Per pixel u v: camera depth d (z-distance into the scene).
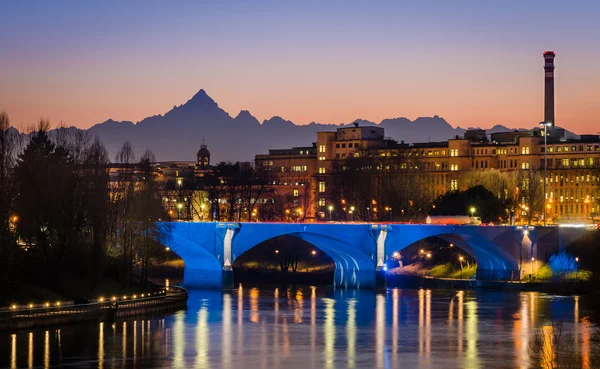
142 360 188.00
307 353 199.00
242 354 196.75
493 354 199.25
